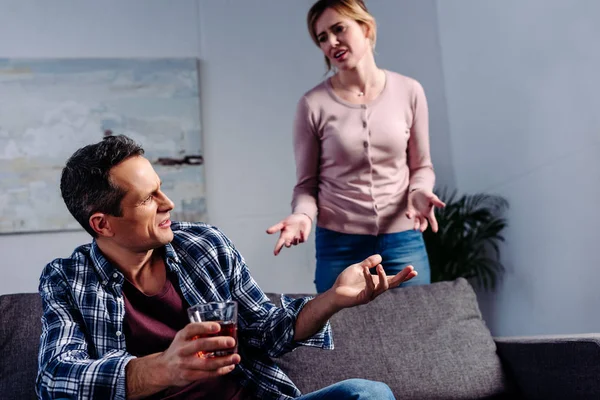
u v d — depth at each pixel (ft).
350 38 6.77
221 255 4.90
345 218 7.02
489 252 12.04
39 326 5.22
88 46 12.14
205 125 12.44
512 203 11.00
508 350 5.94
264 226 12.41
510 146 10.91
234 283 4.89
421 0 13.55
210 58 12.66
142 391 3.70
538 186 10.09
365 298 4.25
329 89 7.19
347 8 6.75
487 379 5.71
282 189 12.58
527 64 10.16
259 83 12.78
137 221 4.38
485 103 11.69
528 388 5.68
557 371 5.37
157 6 12.54
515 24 10.45
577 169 9.00
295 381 5.38
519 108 10.52
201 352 3.51
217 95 12.59
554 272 9.83
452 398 5.56
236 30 12.84
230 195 12.35
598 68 8.38
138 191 4.35
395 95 7.13
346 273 4.42
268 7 13.04
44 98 11.80
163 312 4.58
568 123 9.16
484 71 11.64
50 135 11.73
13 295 5.40
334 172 7.09
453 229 11.55
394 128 6.99
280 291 12.28
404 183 7.19
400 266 7.02
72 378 3.82
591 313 8.91
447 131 13.29
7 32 11.86
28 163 11.61
